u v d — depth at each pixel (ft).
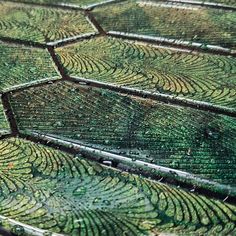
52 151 5.67
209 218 4.74
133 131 5.90
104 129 5.96
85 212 4.85
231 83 6.68
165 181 5.21
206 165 5.38
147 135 5.83
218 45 7.57
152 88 6.66
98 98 6.51
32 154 5.64
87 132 5.93
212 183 5.15
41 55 7.55
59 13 8.75
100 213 4.83
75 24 8.37
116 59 7.36
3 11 8.91
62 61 7.36
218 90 6.56
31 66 7.28
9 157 5.61
